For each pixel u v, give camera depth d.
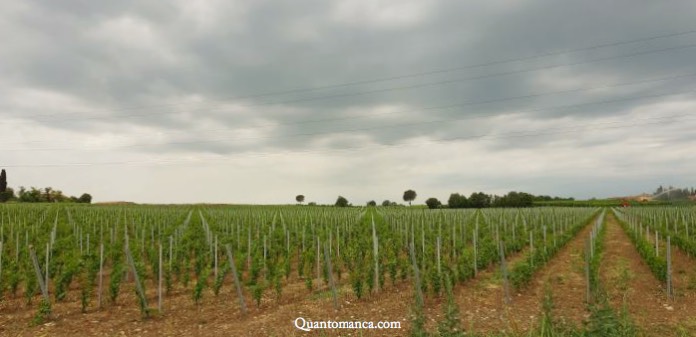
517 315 10.34
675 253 21.22
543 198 109.56
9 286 13.09
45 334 9.28
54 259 13.87
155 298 12.49
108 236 24.52
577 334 7.02
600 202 99.69
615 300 11.69
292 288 13.87
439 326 7.35
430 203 82.50
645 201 101.19
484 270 16.45
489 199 81.19
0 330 9.53
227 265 12.86
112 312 10.96
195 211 50.59
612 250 22.61
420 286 11.73
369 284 12.51
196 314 10.79
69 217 31.14
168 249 17.52
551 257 19.09
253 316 10.59
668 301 11.52
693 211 39.56
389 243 18.59
